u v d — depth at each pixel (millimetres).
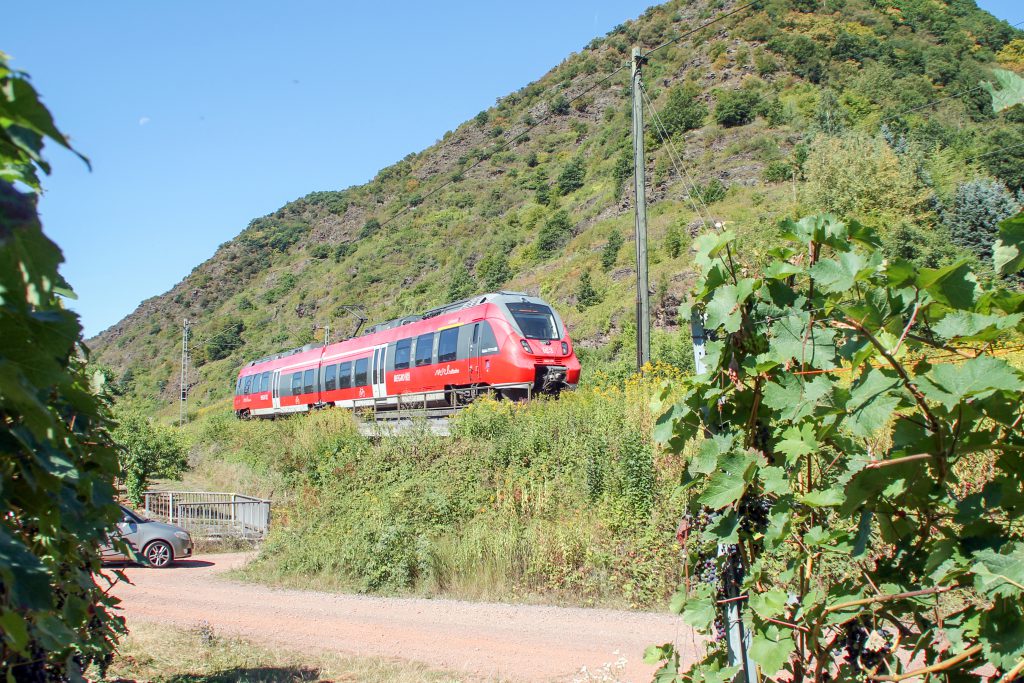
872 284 2900
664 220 57062
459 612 11477
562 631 10078
